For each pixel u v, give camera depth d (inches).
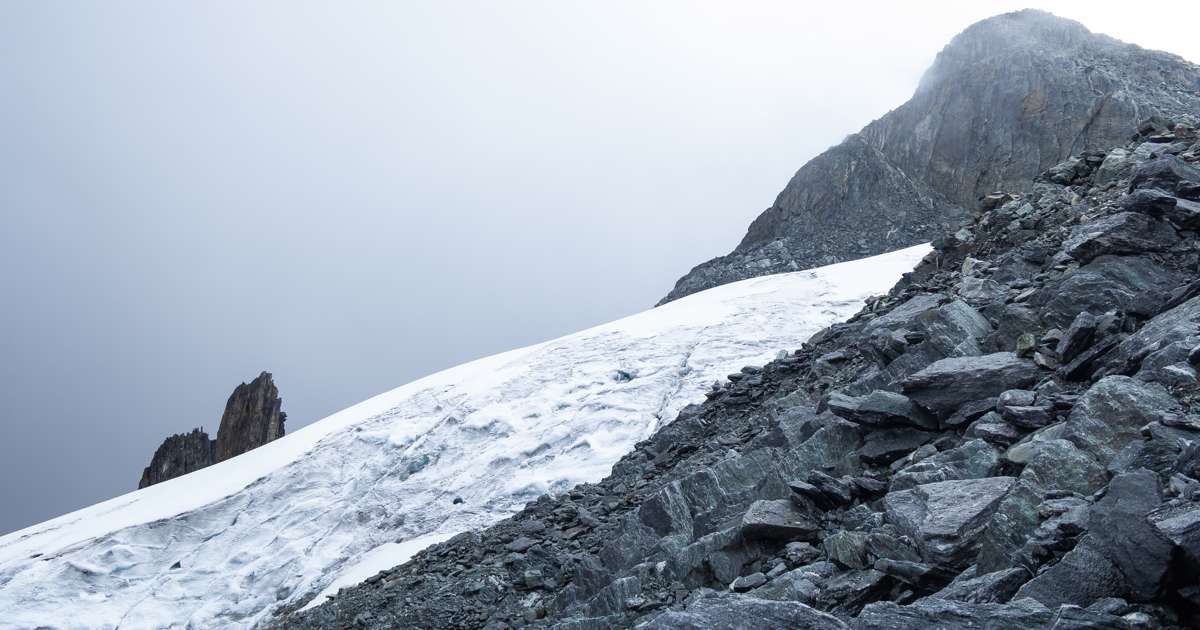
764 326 1838.1
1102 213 491.2
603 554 443.8
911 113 4229.8
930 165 3892.7
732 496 414.6
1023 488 251.1
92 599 1371.8
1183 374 271.3
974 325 424.5
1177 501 195.8
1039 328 389.7
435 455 1601.9
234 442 3248.0
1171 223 405.7
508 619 478.3
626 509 588.4
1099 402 274.1
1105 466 254.1
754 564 342.3
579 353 1942.7
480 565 581.9
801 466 389.7
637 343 1909.4
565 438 1504.7
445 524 1332.4
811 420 437.4
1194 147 533.3
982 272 527.2
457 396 1854.1
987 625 183.5
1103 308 371.9
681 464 595.5
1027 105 3715.6
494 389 1808.6
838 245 3582.7
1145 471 215.6
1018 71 3878.0
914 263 2144.4
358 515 1453.0
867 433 386.3
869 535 283.7
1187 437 236.1
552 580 517.0
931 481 298.7
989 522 245.6
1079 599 192.5
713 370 1621.6
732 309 2007.9
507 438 1576.0
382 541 1354.6
